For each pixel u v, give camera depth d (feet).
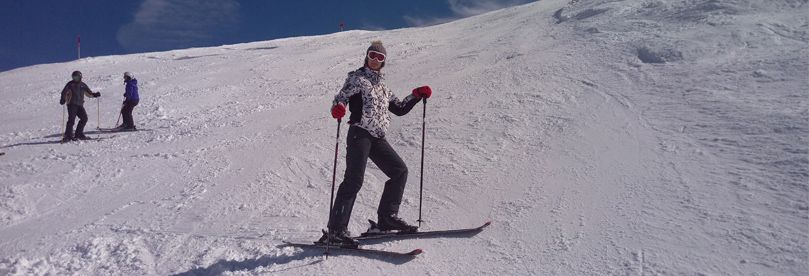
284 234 15.55
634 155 16.72
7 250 15.96
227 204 18.66
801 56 20.25
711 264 10.79
